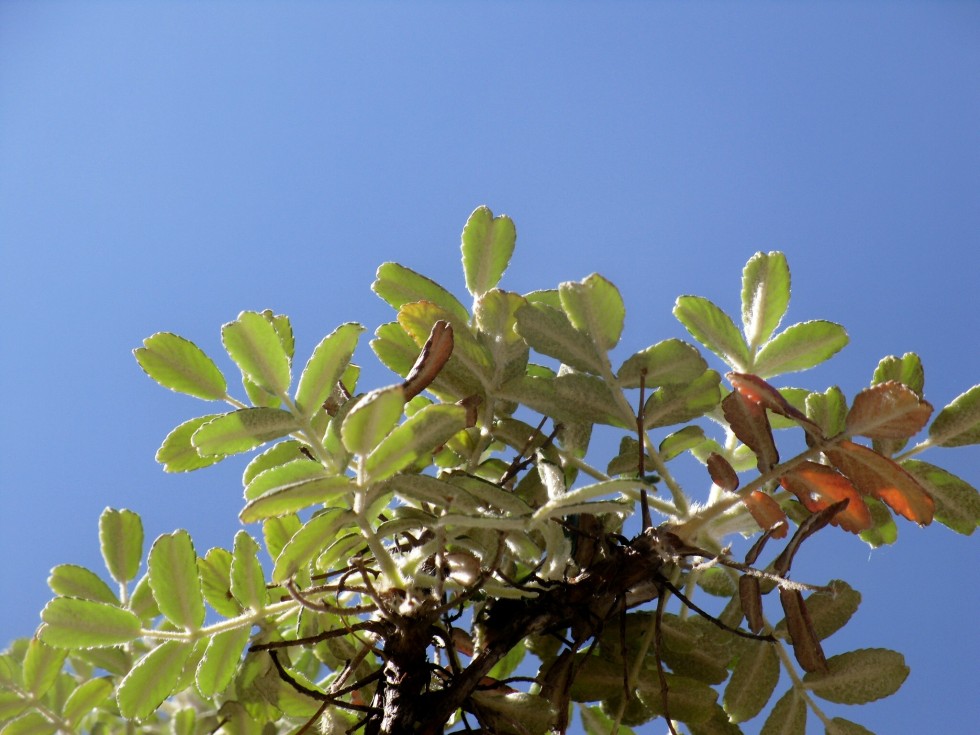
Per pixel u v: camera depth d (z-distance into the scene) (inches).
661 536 17.8
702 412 18.6
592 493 17.1
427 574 18.0
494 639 17.7
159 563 18.0
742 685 18.3
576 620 17.8
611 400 18.4
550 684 18.2
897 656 18.2
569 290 18.2
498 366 18.6
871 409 17.6
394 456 16.7
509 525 16.9
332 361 18.1
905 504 17.8
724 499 18.1
